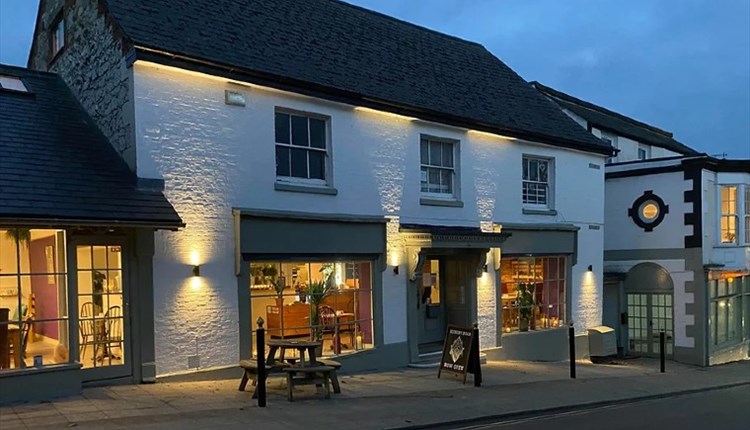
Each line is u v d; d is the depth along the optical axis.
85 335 8.88
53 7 12.72
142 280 9.24
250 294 10.41
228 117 10.24
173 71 9.66
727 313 19.47
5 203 7.66
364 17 15.57
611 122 22.62
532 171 15.86
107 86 10.15
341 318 11.77
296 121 11.36
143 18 10.04
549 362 15.41
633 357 18.69
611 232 19.70
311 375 9.06
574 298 16.52
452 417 8.23
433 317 14.05
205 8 11.48
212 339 9.87
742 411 9.97
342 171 11.79
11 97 10.49
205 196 9.90
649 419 9.02
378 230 12.30
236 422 7.27
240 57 10.49
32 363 8.22
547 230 15.68
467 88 15.37
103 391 8.63
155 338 9.33
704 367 17.66
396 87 13.13
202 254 9.82
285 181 11.05
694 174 18.12
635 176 19.25
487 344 14.22
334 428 7.27
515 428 8.06
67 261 8.55
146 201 8.94
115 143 9.88
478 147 14.33
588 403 10.09
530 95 17.47
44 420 7.05
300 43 12.47
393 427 7.46
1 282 8.12
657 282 18.75
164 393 8.66
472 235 13.09
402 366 12.62
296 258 10.99
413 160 13.02
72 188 8.55
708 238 18.28
